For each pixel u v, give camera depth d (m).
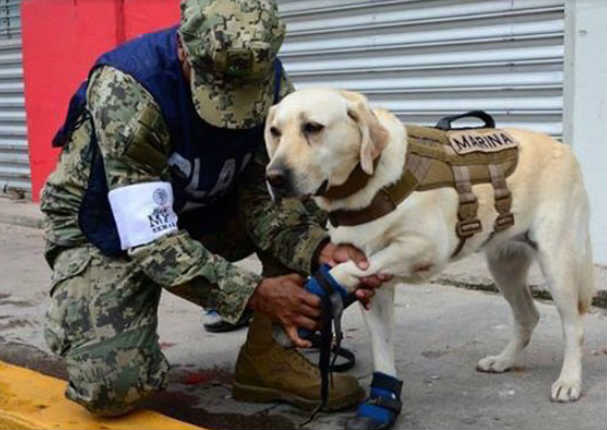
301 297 2.69
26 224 6.96
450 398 3.15
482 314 4.12
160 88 2.75
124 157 2.72
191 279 2.71
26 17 7.43
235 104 2.73
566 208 3.07
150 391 2.90
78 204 2.98
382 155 2.65
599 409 2.99
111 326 2.84
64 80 7.22
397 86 5.39
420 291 4.55
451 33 5.08
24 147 7.95
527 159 3.02
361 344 3.79
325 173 2.59
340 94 2.64
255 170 3.14
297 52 5.86
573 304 3.10
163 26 6.54
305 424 2.99
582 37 4.48
